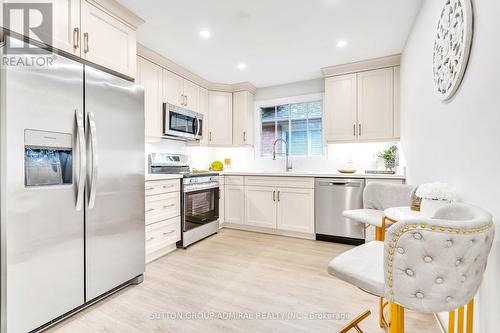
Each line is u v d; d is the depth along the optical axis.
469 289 0.82
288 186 3.27
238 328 1.49
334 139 3.31
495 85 0.94
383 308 1.53
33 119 1.37
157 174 2.85
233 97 4.06
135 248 2.01
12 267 1.31
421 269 0.80
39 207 1.41
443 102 1.47
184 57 2.99
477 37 1.08
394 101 2.97
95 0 1.86
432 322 1.55
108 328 1.49
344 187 2.94
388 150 3.09
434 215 1.12
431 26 1.71
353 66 3.15
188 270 2.29
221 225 3.71
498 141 0.93
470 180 1.14
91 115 1.64
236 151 4.32
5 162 1.28
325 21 2.24
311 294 1.88
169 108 3.00
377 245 1.33
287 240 3.16
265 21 2.24
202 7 2.04
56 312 1.49
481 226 0.78
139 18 2.16
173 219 2.73
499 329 0.94
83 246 1.63
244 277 2.15
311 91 3.80
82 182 1.57
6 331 1.29
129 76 2.14
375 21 2.24
